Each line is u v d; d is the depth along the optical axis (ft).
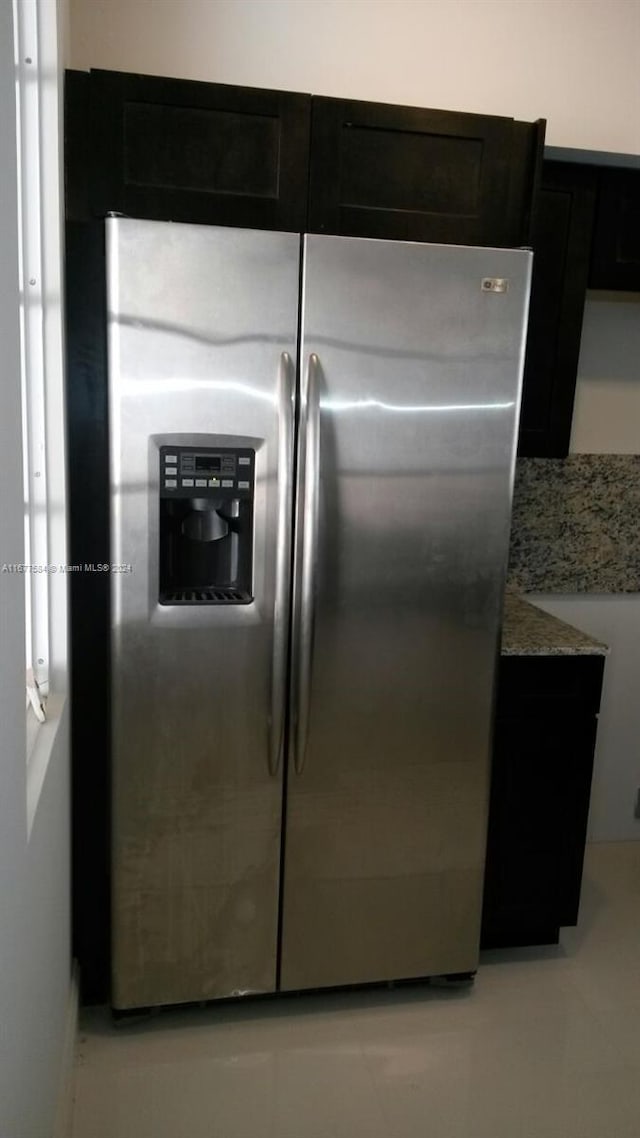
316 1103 6.30
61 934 5.91
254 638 6.54
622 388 9.48
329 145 6.66
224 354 6.14
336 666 6.77
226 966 7.08
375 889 7.24
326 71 8.14
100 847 6.94
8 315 3.02
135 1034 6.94
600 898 9.25
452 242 7.01
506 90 8.54
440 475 6.69
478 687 7.11
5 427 2.95
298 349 6.26
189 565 6.73
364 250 6.22
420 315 6.41
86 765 6.79
